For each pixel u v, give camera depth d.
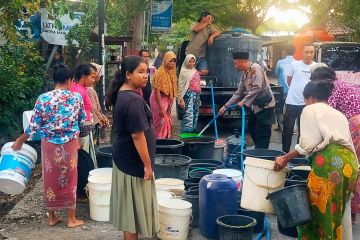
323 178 3.89
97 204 5.45
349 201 4.11
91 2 12.59
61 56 12.34
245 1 29.12
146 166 4.07
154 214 4.30
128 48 16.05
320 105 4.01
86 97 5.99
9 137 8.69
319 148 3.91
